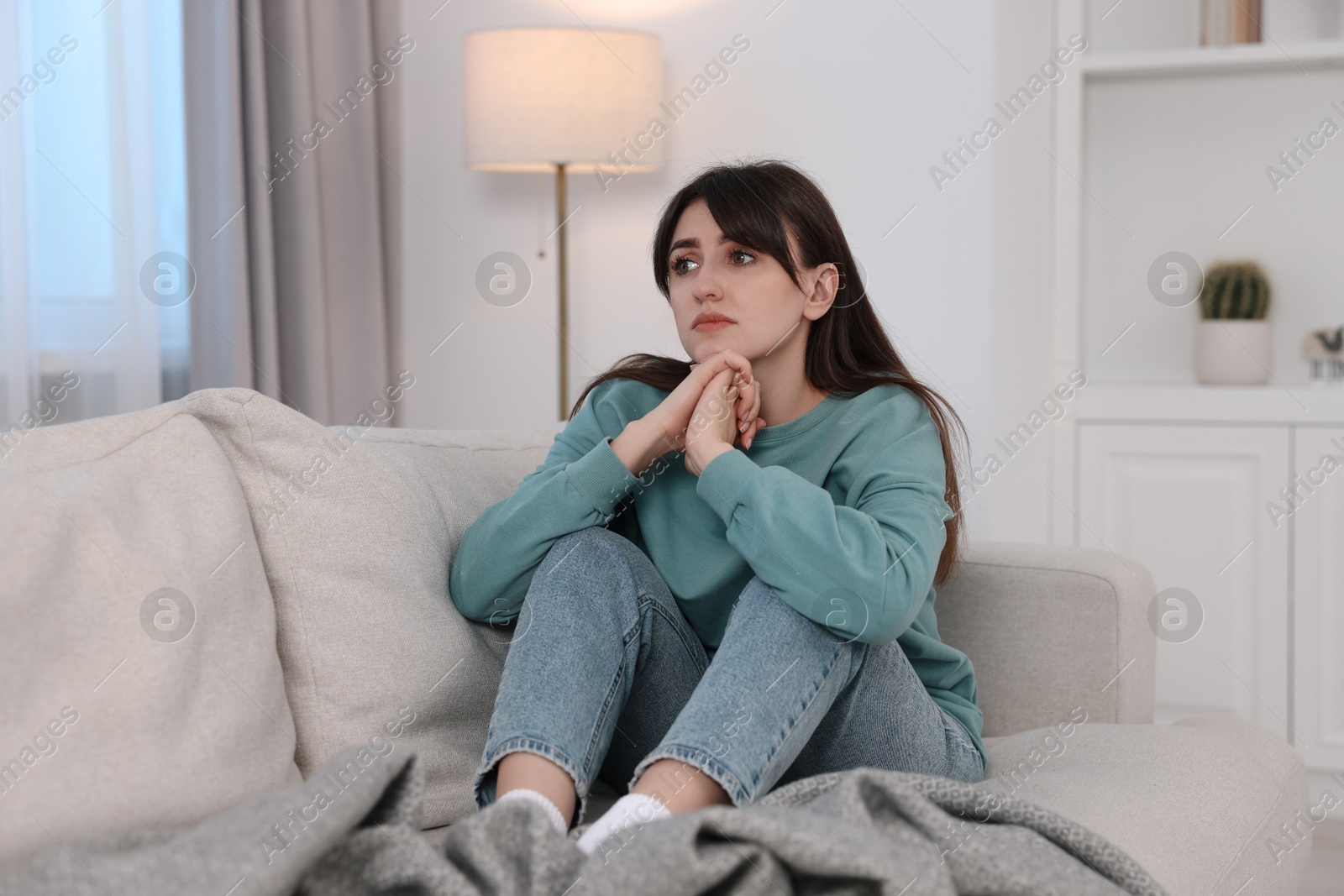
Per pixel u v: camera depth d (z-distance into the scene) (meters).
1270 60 2.45
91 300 2.09
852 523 1.03
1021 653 1.41
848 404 1.25
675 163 2.60
